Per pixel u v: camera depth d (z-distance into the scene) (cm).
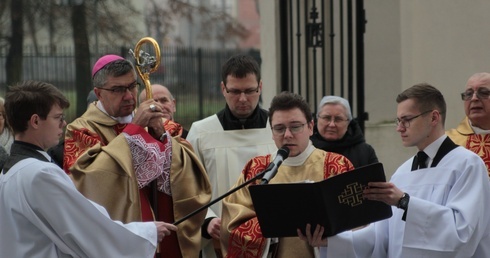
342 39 768
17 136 378
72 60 1705
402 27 824
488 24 735
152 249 388
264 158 451
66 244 365
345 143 580
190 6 2188
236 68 505
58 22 1697
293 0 893
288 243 433
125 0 1869
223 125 522
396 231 420
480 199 398
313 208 386
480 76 534
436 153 416
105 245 372
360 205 393
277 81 896
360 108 770
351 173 388
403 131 416
